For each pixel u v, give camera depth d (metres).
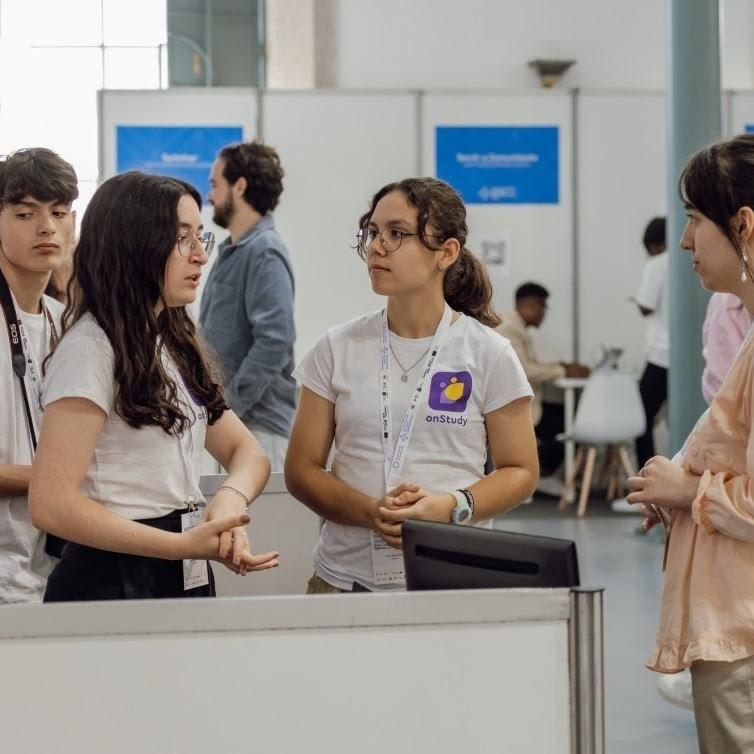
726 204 2.36
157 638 1.86
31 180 2.79
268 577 3.28
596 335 10.28
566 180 10.20
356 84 10.91
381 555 2.75
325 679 1.88
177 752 1.86
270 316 4.96
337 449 2.84
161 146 9.74
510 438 2.78
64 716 1.85
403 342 2.79
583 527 8.82
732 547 2.32
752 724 2.32
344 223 9.96
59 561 2.60
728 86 11.12
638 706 4.78
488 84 10.98
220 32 11.07
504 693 1.90
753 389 2.29
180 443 2.45
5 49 11.09
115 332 2.32
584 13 10.99
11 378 2.81
